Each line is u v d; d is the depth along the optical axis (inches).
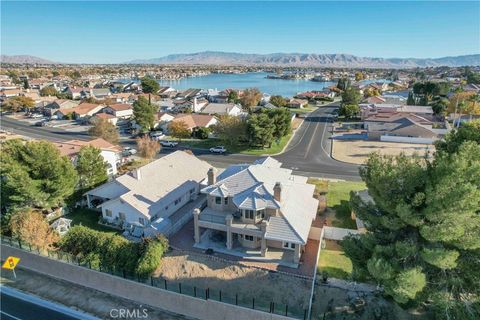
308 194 1476.4
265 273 1133.7
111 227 1523.1
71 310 1063.6
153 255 1165.1
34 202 1494.8
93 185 1782.7
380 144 2940.5
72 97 6063.0
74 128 3703.3
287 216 1237.7
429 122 3351.4
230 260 1219.2
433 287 784.9
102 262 1195.9
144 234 1406.3
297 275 1114.7
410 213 739.4
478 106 3779.5
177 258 1226.6
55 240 1309.1
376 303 976.3
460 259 764.0
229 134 2832.2
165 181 1683.1
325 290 1051.9
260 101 5595.5
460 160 729.0
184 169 1846.7
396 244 765.3
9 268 1190.9
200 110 4692.4
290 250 1269.7
